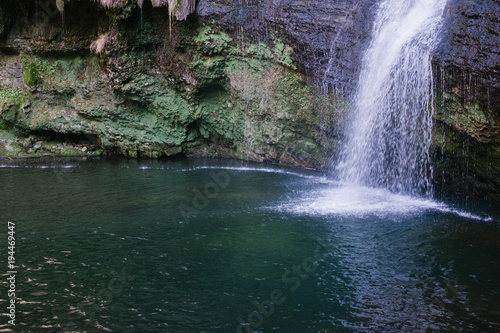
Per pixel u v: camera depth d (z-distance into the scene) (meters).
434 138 8.67
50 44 13.98
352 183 10.43
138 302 4.98
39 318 4.61
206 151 14.50
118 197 9.42
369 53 9.75
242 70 12.13
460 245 6.57
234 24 11.55
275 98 11.80
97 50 12.66
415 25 8.80
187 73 12.75
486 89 7.31
